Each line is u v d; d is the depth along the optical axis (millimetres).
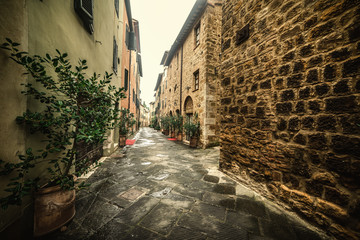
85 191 2416
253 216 1831
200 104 6977
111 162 4176
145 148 6504
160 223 1679
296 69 1945
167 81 14336
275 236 1513
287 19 2076
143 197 2256
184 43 9125
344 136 1471
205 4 6613
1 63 1158
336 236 1471
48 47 1819
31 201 1551
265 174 2344
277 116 2191
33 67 1272
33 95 1563
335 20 1562
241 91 2938
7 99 1216
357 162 1378
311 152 1754
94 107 1877
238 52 3055
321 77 1676
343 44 1498
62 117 1569
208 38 6504
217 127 6844
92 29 3135
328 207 1559
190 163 4199
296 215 1849
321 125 1664
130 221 1706
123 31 7301
